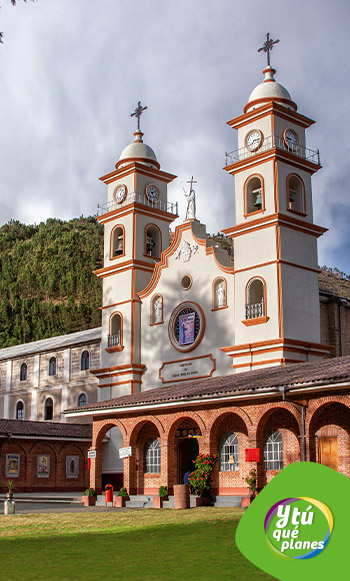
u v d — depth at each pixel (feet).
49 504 118.32
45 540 68.39
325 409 92.17
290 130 133.90
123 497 108.27
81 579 48.55
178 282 144.97
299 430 95.09
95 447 118.83
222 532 68.90
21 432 142.41
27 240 527.81
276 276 124.47
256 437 93.86
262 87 137.08
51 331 364.17
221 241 372.99
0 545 65.82
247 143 134.82
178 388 118.11
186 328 141.18
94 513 92.73
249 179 132.77
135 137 167.32
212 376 133.90
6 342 358.84
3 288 447.83
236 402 97.19
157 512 90.99
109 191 164.76
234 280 132.26
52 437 146.10
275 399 92.22
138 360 150.92
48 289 436.76
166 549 60.70
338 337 140.15
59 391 188.96
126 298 154.71
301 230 129.80
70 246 458.50
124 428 114.32
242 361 126.31
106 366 156.46
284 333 122.31
